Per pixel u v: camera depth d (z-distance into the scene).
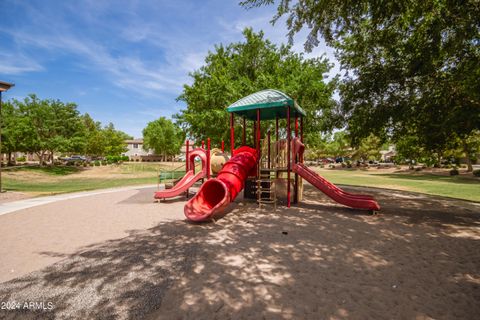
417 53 8.52
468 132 8.41
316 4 6.07
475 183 20.45
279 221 7.50
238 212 8.85
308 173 9.78
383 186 18.22
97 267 4.18
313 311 2.96
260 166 10.95
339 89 13.25
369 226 6.93
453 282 3.74
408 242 5.55
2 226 6.85
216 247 5.18
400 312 2.96
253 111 12.03
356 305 3.09
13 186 18.78
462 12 5.77
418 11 6.09
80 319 2.79
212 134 17.64
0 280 3.72
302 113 11.73
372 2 5.71
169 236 5.96
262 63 18.84
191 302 3.13
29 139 34.19
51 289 3.45
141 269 4.09
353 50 11.44
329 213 8.69
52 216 8.09
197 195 8.23
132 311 2.94
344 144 62.66
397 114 10.41
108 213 8.59
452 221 7.53
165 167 49.47
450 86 8.66
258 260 4.50
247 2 5.86
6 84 12.58
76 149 39.34
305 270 4.09
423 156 35.12
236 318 2.81
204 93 17.42
